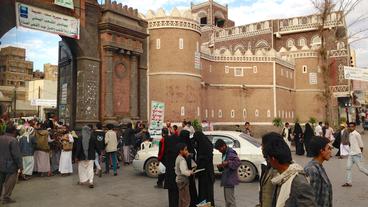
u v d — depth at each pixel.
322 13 28.72
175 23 26.61
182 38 26.83
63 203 9.03
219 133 12.65
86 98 19.98
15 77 59.31
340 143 18.83
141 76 25.48
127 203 9.00
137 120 23.64
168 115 26.08
